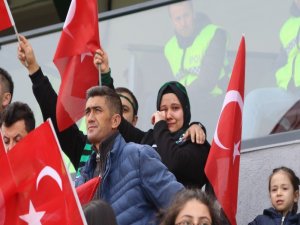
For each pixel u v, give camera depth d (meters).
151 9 21.27
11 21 17.30
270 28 19.66
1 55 22.98
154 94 20.77
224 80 19.86
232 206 15.21
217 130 15.54
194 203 12.24
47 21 23.94
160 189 14.31
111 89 15.33
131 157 14.56
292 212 16.36
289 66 19.17
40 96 17.36
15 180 11.80
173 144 15.66
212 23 20.34
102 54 16.83
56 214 11.65
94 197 14.48
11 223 11.75
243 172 18.64
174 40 20.77
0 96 17.41
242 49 15.97
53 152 11.77
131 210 14.34
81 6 16.94
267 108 19.17
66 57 16.89
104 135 14.99
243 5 20.08
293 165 18.25
